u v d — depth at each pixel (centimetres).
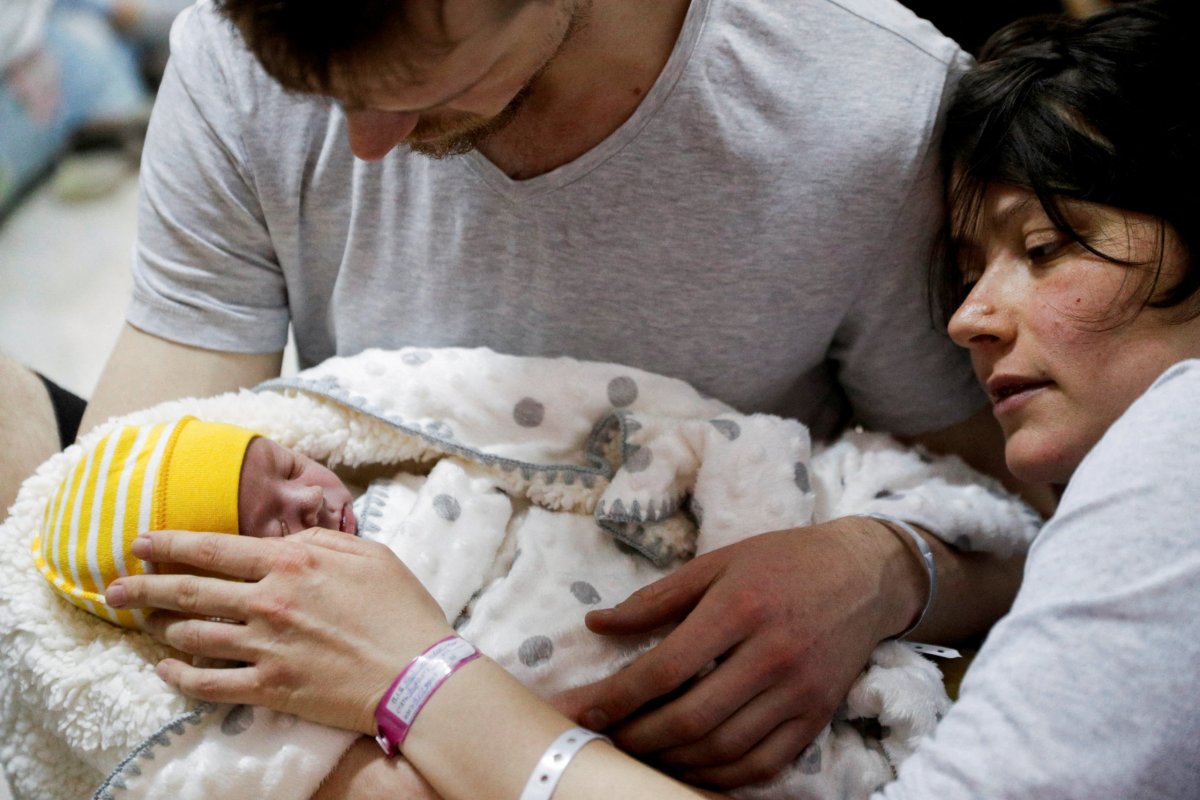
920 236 109
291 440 115
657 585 100
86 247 270
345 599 92
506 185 104
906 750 99
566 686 102
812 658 93
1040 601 74
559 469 116
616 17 94
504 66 79
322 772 92
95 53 286
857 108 104
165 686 97
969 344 102
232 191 110
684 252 107
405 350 118
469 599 110
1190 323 92
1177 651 69
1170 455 74
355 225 111
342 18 68
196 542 96
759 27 102
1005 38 109
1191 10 97
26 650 101
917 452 126
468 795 84
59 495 105
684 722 92
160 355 116
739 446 111
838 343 121
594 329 114
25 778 106
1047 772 69
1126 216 92
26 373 125
